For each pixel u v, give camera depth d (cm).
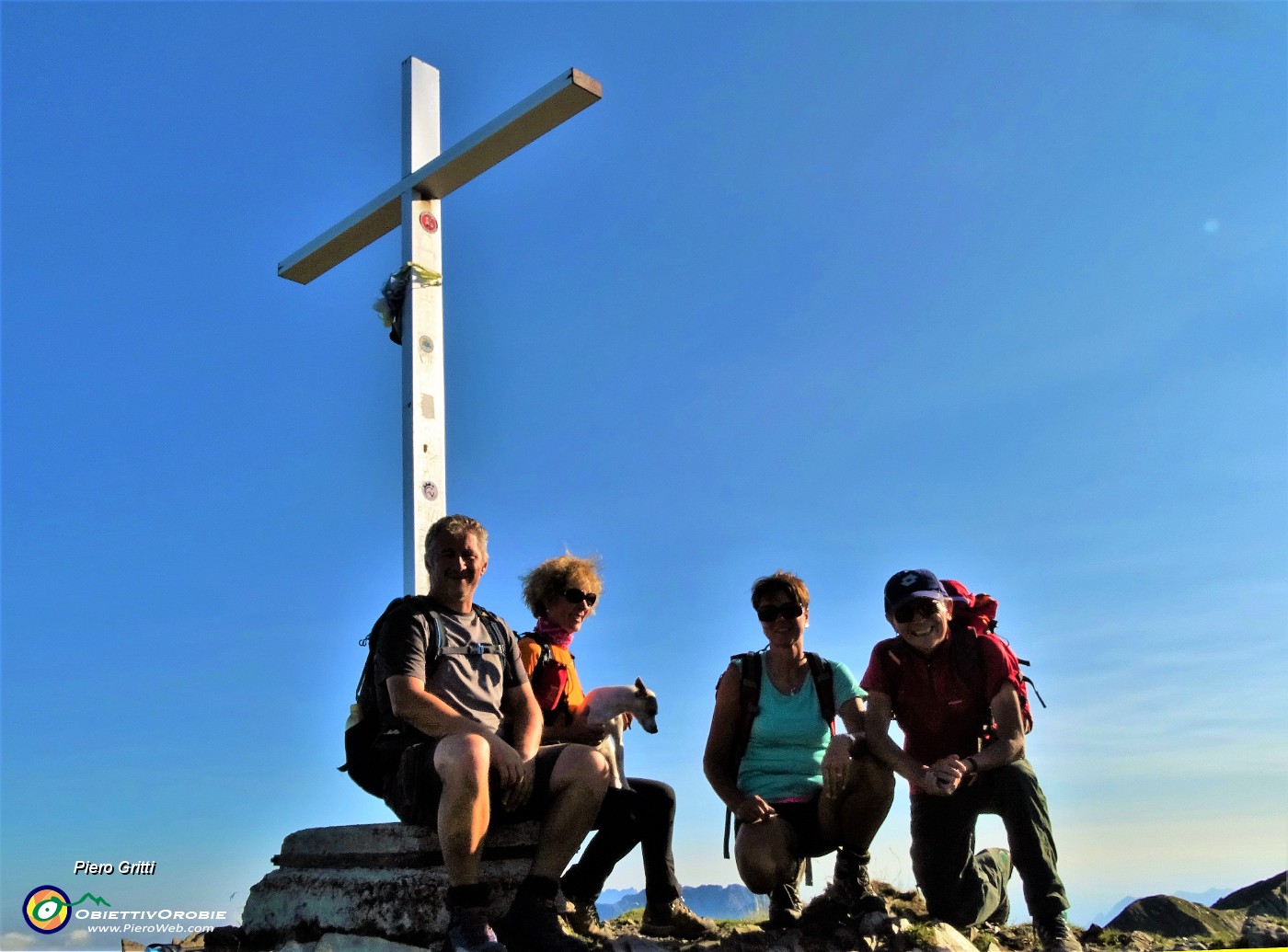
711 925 361
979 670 359
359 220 493
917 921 365
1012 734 347
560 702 379
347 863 340
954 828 355
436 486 439
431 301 461
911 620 355
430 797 314
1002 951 350
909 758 346
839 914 354
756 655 385
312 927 335
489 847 335
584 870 368
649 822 364
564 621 390
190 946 355
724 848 372
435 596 343
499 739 314
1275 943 369
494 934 294
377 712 339
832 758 347
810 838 370
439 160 458
